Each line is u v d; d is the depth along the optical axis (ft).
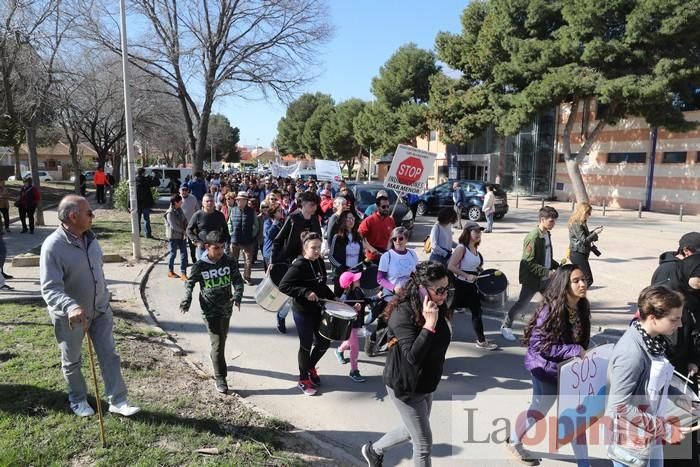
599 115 98.32
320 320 17.12
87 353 18.01
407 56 145.89
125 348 19.76
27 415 13.69
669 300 9.84
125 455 12.17
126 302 27.40
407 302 11.07
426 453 11.28
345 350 20.53
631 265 40.14
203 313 16.97
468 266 21.56
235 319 26.14
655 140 96.37
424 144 165.37
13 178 161.79
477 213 72.38
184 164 224.94
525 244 22.41
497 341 23.15
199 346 22.16
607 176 107.45
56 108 63.57
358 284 20.27
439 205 78.33
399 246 19.83
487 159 136.98
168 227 34.96
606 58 76.43
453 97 110.32
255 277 35.91
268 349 21.97
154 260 40.16
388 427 15.33
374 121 153.28
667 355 12.73
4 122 94.99
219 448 12.90
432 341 10.71
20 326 21.13
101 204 89.56
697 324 13.04
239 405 15.88
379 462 12.27
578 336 12.12
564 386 11.93
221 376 17.07
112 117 103.81
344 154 211.41
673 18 70.49
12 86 51.78
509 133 89.04
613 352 10.50
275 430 14.38
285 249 23.85
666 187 94.32
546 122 123.24
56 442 12.48
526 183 127.95
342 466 12.99
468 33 105.19
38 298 26.11
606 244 51.49
